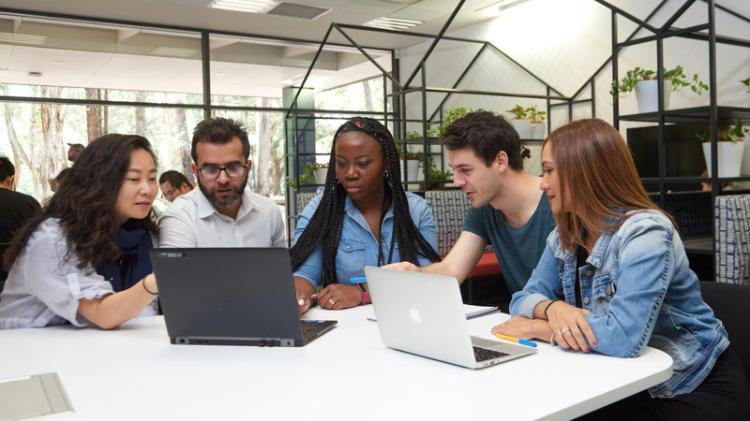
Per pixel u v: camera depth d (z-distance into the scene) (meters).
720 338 1.30
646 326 1.16
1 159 3.59
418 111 7.37
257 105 7.26
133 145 1.65
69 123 6.35
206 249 1.28
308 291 1.79
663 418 1.21
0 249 3.31
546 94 5.80
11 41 6.09
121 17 6.29
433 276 1.11
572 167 1.29
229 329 1.33
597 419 1.28
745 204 2.71
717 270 2.74
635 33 4.95
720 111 3.14
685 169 3.72
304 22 6.59
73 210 1.58
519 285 1.95
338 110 7.56
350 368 1.14
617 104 3.59
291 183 6.46
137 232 1.78
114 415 0.91
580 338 1.19
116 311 1.46
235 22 6.55
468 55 6.71
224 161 1.94
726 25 4.24
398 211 2.03
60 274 1.53
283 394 1.00
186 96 6.89
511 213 1.86
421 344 1.19
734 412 1.22
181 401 0.97
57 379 1.10
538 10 5.85
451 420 0.86
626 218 1.27
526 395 0.97
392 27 6.85
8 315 1.60
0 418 0.90
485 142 1.74
